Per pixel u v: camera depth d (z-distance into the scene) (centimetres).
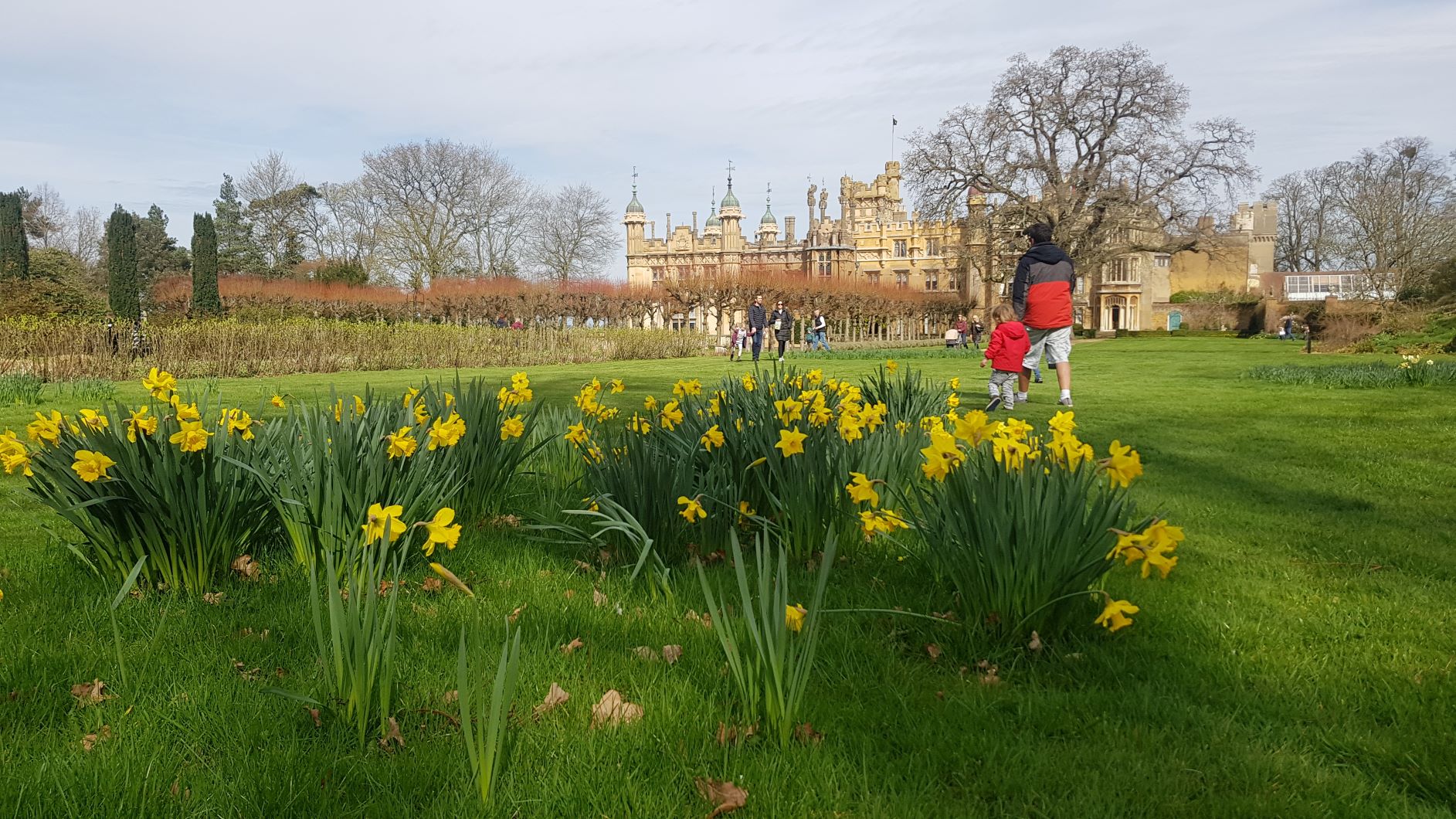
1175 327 8056
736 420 473
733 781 224
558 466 600
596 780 223
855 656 303
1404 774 226
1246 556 425
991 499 317
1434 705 258
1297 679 284
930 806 214
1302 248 8588
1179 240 4500
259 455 400
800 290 4684
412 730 249
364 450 392
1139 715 261
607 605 356
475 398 504
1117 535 316
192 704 260
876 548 426
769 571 261
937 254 8238
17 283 3134
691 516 388
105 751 232
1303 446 731
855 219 8688
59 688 274
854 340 5128
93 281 5725
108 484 351
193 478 360
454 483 459
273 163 6894
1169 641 318
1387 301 3269
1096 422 888
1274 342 4672
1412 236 4409
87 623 327
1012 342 963
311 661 294
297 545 386
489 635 318
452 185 6078
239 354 2031
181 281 5388
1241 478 605
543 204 6925
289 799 212
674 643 320
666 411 515
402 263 5978
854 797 220
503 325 3231
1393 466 635
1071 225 4344
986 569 320
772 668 243
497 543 446
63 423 380
